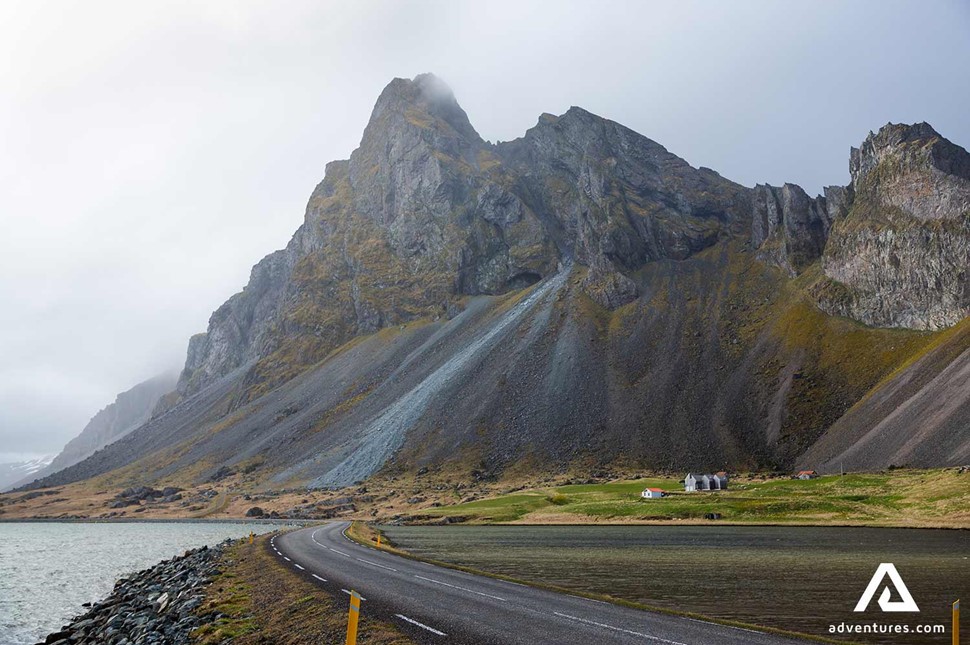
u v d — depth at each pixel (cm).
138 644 3011
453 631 2356
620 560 5872
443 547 7631
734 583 4278
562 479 19975
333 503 19962
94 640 3550
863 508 10919
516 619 2581
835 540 7781
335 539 8019
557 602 3020
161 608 3881
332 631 2459
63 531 17450
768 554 6297
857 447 17462
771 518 11244
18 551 11075
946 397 16200
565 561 5816
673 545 7531
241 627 2834
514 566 5394
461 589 3456
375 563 4944
